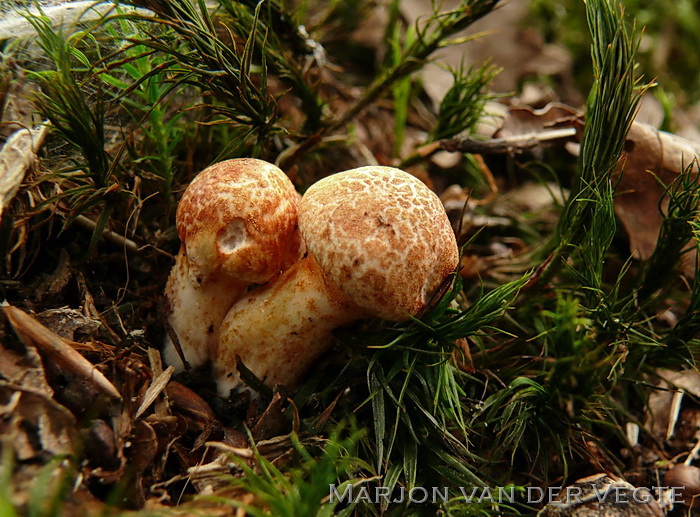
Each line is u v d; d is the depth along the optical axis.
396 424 0.12
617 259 0.15
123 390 0.11
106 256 0.14
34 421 0.11
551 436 0.13
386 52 0.17
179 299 0.13
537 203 0.17
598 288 0.13
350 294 0.11
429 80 0.19
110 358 0.12
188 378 0.13
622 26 0.13
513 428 0.13
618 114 0.13
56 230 0.13
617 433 0.13
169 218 0.14
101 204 0.13
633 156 0.15
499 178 0.18
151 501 0.11
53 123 0.12
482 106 0.15
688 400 0.14
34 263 0.13
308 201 0.12
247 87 0.13
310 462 0.11
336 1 0.17
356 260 0.11
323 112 0.17
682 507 0.13
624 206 0.15
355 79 0.19
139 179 0.13
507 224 0.17
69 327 0.12
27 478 0.10
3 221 0.12
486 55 0.20
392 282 0.11
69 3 0.14
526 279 0.12
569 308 0.12
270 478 0.11
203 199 0.12
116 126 0.14
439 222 0.12
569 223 0.14
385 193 0.12
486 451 0.13
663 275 0.14
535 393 0.12
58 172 0.13
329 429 0.12
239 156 0.14
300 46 0.16
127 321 0.13
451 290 0.12
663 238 0.14
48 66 0.13
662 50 0.22
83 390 0.11
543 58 0.21
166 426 0.12
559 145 0.15
